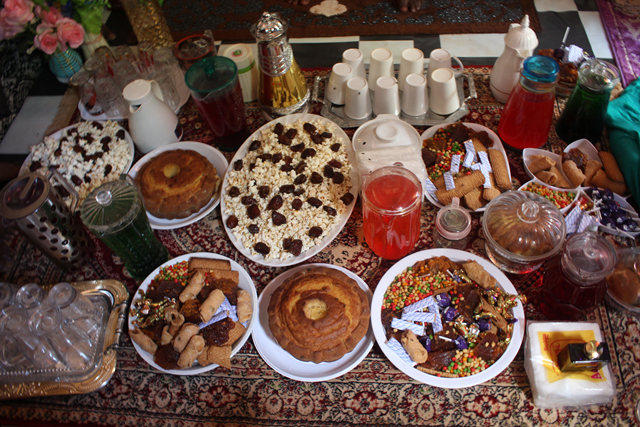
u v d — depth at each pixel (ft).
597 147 5.05
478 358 3.76
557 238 3.90
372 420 3.78
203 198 4.76
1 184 5.72
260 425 3.83
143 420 3.93
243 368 4.06
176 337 3.88
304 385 3.94
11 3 5.45
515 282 4.27
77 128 5.54
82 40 5.89
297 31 7.03
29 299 3.85
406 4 7.04
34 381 4.04
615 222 4.37
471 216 4.67
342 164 4.83
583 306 3.83
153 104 5.01
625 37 6.27
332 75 5.26
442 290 4.08
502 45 6.54
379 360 3.99
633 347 3.90
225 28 7.16
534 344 3.77
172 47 6.06
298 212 4.57
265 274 4.50
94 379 4.01
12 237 5.02
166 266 4.42
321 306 3.95
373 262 4.52
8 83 6.39
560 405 3.64
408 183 3.88
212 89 4.63
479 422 3.70
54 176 4.81
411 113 5.31
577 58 5.49
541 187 4.70
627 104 5.11
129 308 4.43
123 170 5.19
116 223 3.87
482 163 4.75
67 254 4.57
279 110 5.43
